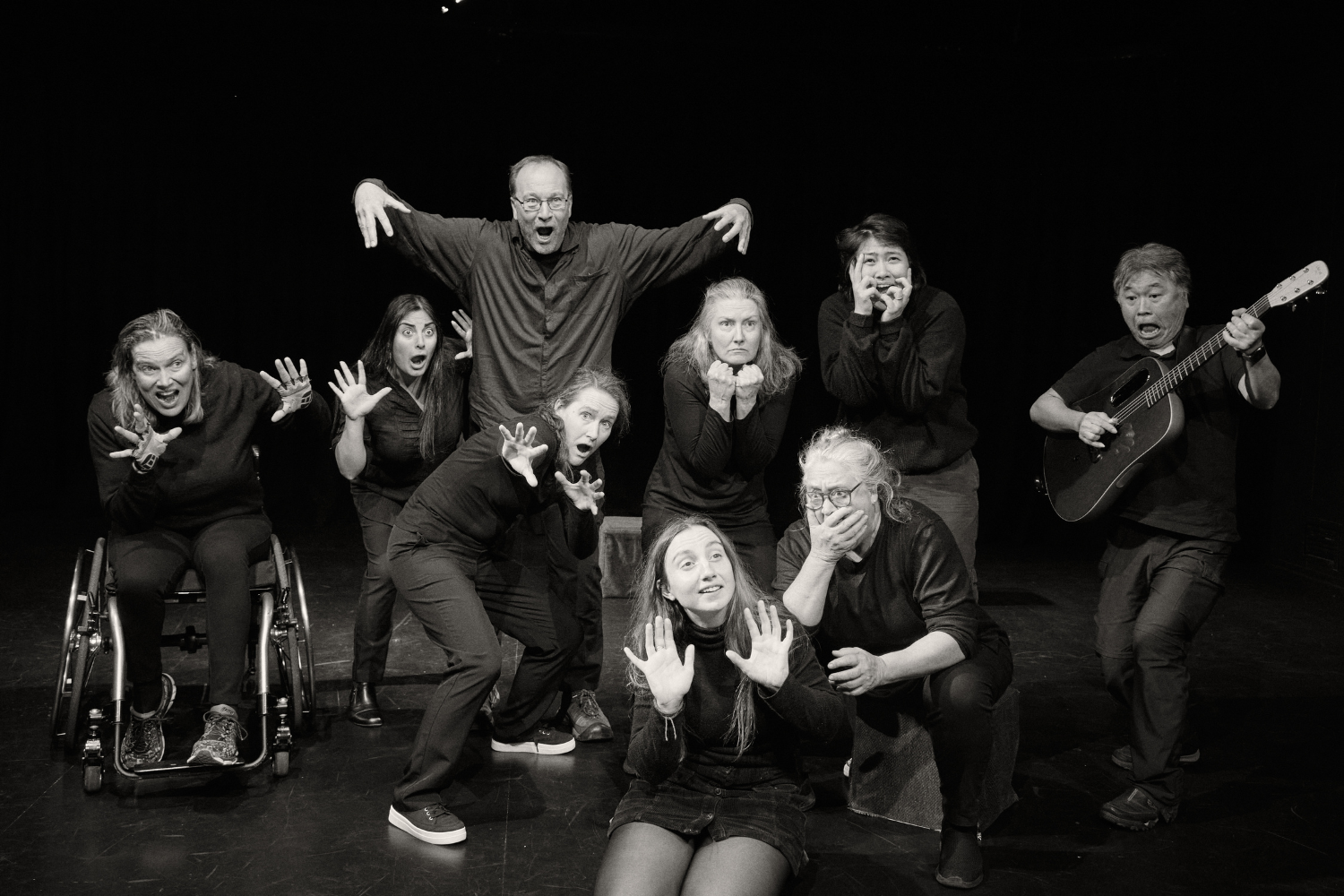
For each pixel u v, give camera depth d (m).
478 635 2.93
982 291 7.08
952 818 2.70
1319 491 5.77
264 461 7.22
